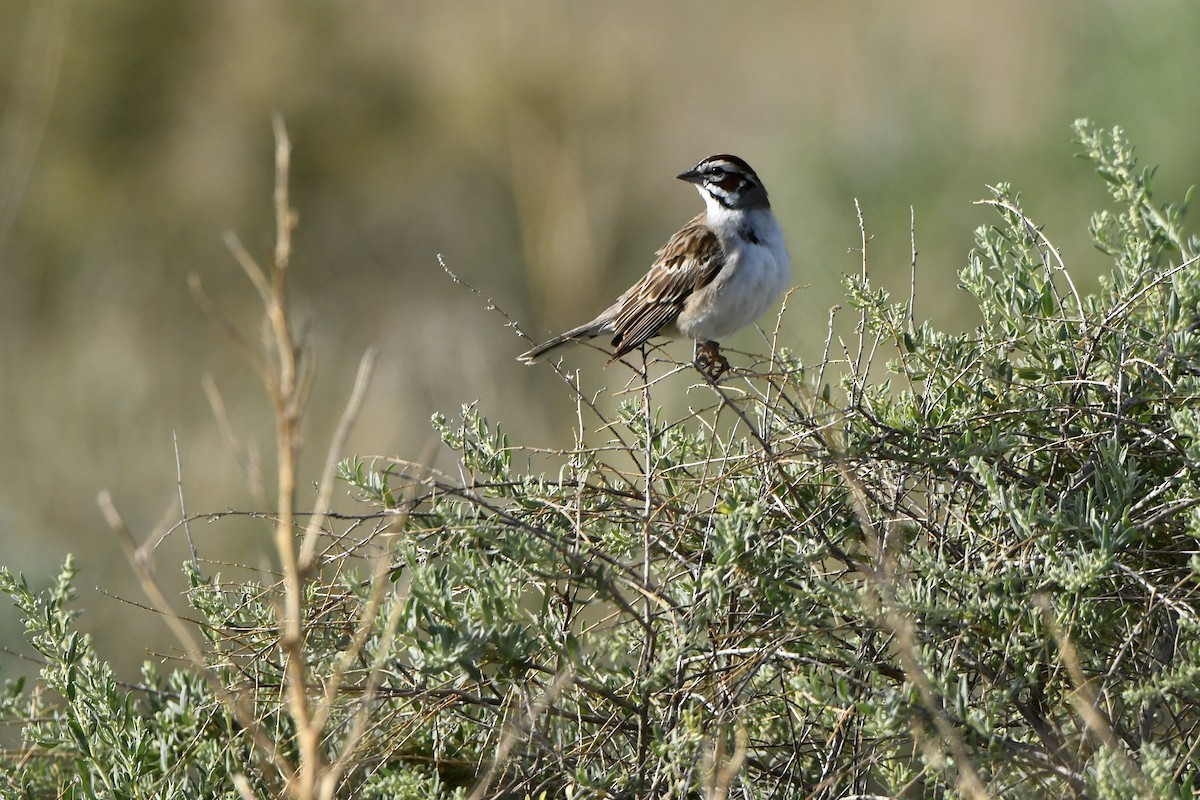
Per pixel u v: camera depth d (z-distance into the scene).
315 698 7.85
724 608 7.66
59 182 23.67
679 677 7.28
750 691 7.63
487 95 24.47
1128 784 6.14
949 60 25.50
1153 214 9.52
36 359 21.44
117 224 23.56
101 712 7.97
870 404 8.59
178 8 25.30
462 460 8.59
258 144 24.53
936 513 8.16
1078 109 21.22
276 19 25.50
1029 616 7.13
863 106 24.98
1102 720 7.00
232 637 8.27
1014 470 8.08
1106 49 21.77
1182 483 7.64
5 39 23.25
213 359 21.25
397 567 8.05
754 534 7.39
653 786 7.06
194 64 25.14
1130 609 7.63
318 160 24.36
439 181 24.00
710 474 8.90
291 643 6.25
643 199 24.67
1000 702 6.73
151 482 17.88
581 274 21.77
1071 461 8.27
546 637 7.30
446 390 20.41
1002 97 23.66
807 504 8.08
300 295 22.73
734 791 7.43
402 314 22.14
